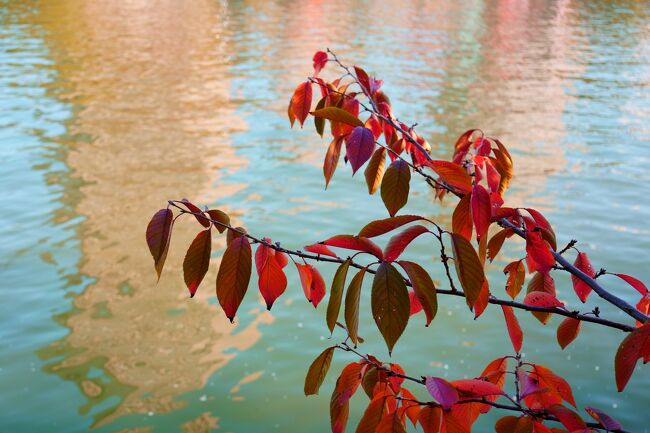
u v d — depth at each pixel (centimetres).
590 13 3441
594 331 604
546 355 570
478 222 125
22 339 584
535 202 936
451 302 661
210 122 1307
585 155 1154
